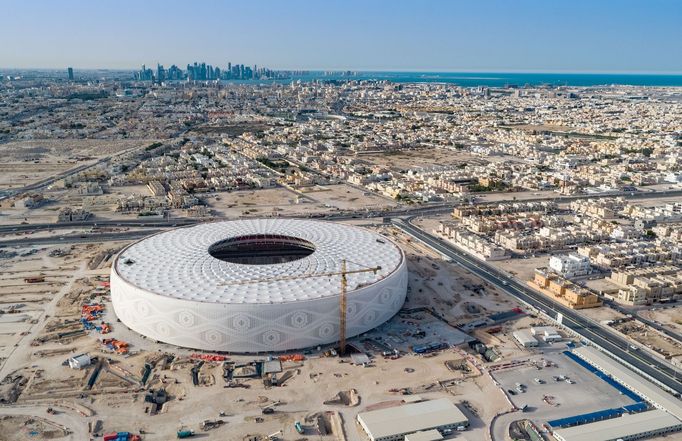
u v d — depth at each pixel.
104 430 180.38
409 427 180.00
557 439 179.62
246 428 182.75
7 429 179.88
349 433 180.88
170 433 179.62
